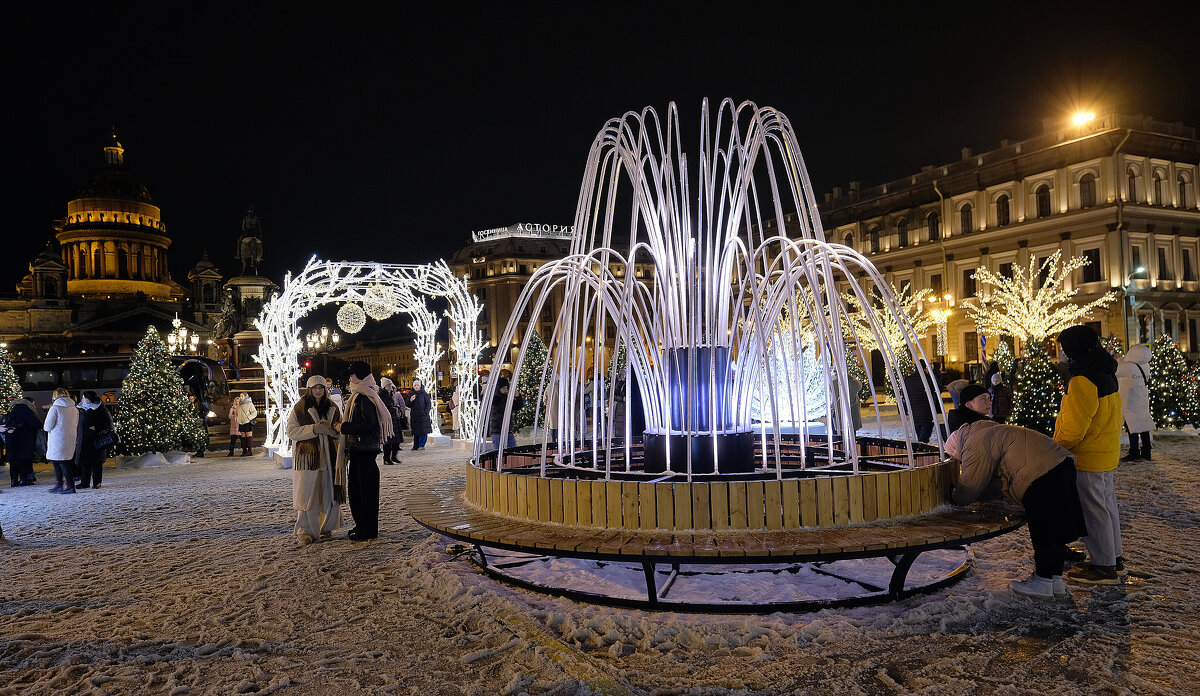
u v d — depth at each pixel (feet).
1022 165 140.05
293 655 13.62
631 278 18.04
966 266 151.53
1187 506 25.12
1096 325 129.59
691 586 17.16
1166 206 132.46
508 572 18.75
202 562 21.36
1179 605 14.97
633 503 15.25
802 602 15.08
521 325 261.85
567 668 12.25
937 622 14.08
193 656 13.67
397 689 11.96
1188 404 50.08
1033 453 15.38
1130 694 10.98
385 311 63.82
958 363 151.94
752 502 14.92
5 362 58.29
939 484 16.80
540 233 278.26
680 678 12.01
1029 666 12.11
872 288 167.22
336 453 24.38
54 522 29.84
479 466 20.68
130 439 54.65
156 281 351.67
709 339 18.47
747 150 19.58
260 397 115.65
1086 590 16.11
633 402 39.96
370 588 18.02
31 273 296.71
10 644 14.38
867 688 11.47
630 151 19.10
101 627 15.57
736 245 18.90
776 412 15.78
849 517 15.25
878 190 172.24
